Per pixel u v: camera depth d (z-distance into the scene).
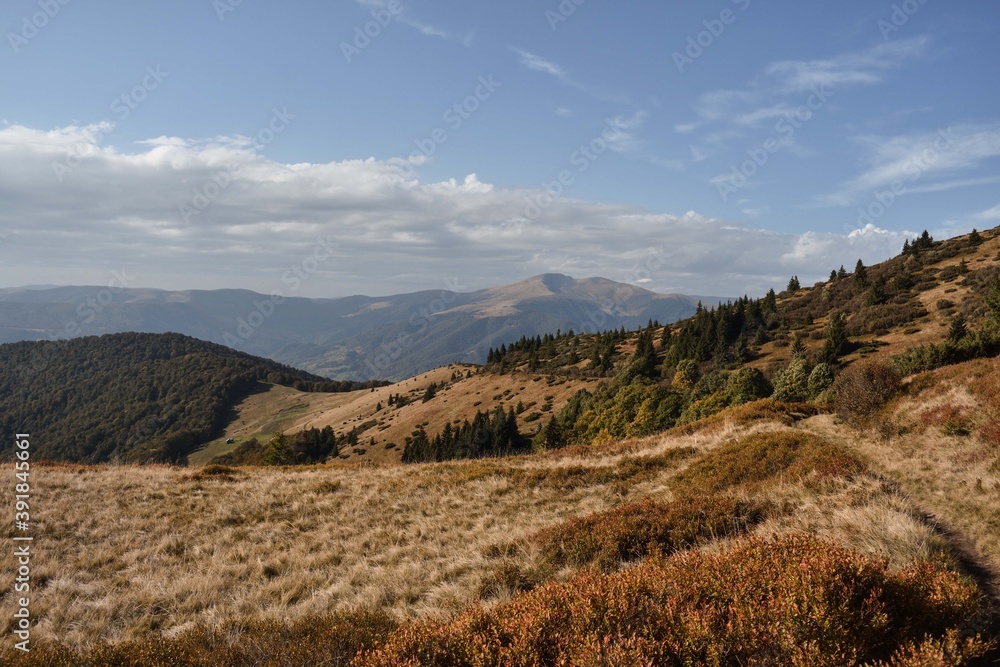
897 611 4.58
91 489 16.41
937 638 4.34
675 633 4.48
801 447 16.06
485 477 18.75
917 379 20.84
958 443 13.79
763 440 17.88
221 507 15.12
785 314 83.31
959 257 76.00
